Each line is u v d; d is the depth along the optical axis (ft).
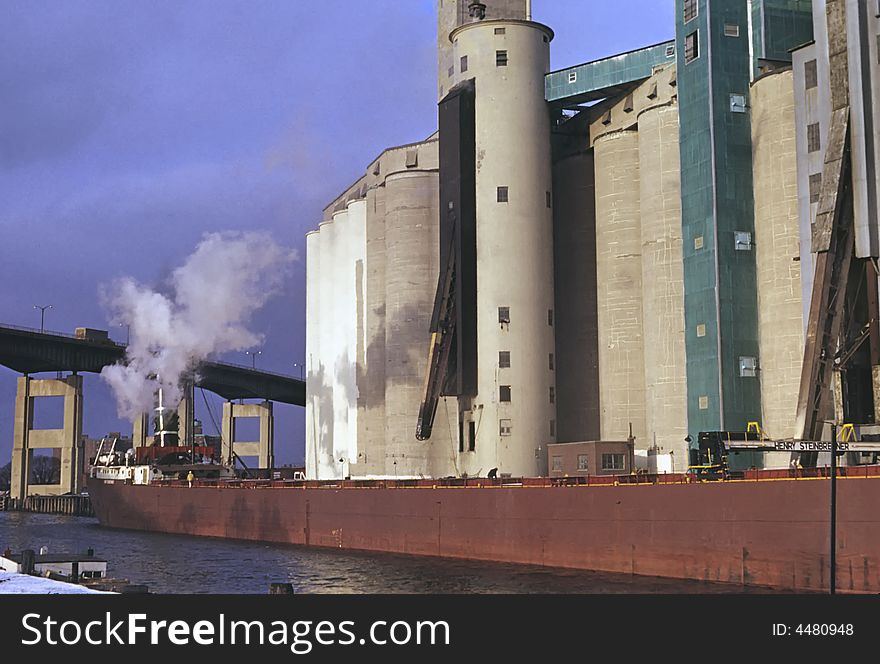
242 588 221.05
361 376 420.77
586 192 336.70
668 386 284.82
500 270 320.91
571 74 322.96
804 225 239.30
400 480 293.43
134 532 404.36
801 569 185.16
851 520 177.06
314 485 328.90
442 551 267.59
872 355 219.20
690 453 222.48
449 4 409.08
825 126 232.73
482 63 331.16
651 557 213.66
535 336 320.50
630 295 310.24
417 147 388.78
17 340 613.11
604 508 224.94
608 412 311.68
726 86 268.00
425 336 371.56
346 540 302.66
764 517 192.03
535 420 317.22
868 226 219.41
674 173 289.12
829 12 232.12
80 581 155.53
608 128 323.57
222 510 364.17
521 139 325.83
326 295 463.01
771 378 257.14
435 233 375.25
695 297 268.41
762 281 261.65
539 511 240.94
